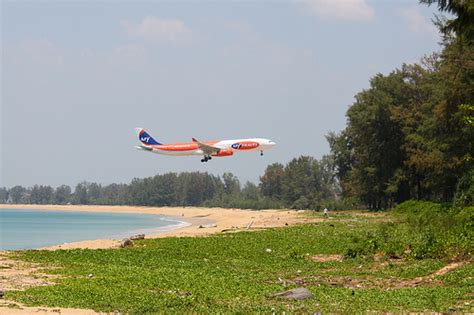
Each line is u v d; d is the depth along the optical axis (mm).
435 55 115062
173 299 23547
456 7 43156
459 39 48375
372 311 21641
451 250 35406
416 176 113312
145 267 35125
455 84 68062
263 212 151000
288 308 22094
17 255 40750
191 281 28672
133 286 26641
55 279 28828
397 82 114875
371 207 136875
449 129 76000
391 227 52125
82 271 32188
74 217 195875
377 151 116812
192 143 133125
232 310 21656
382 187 116500
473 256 34094
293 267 35750
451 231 41188
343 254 41094
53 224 138000
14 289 25516
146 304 22422
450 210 62375
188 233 67562
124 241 49469
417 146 102562
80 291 24750
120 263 37156
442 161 85125
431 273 30938
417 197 122625
